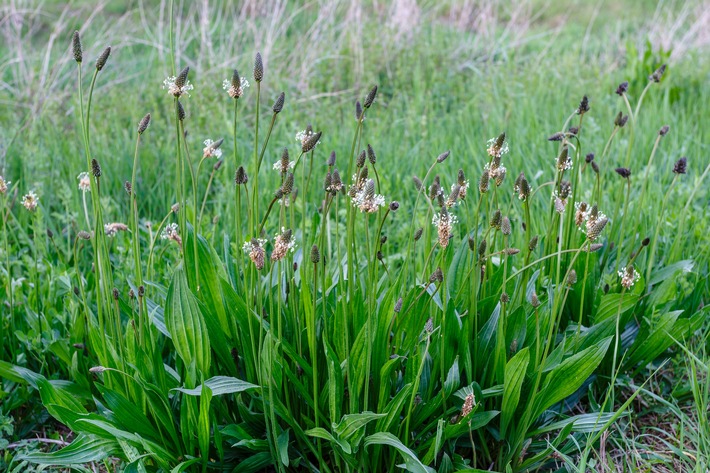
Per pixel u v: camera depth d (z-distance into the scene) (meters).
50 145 5.09
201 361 2.31
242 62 6.46
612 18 10.62
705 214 3.80
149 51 7.72
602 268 3.27
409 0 7.66
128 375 2.26
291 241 2.12
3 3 7.18
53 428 2.91
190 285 2.54
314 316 2.16
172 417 2.37
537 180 4.61
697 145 5.11
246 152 5.06
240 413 2.43
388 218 4.13
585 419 2.49
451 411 2.41
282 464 2.38
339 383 2.23
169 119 5.61
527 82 6.37
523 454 2.48
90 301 3.08
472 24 8.68
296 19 8.34
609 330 2.70
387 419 2.26
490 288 2.78
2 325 2.96
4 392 2.74
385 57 6.84
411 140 5.30
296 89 6.24
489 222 2.38
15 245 3.74
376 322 2.36
